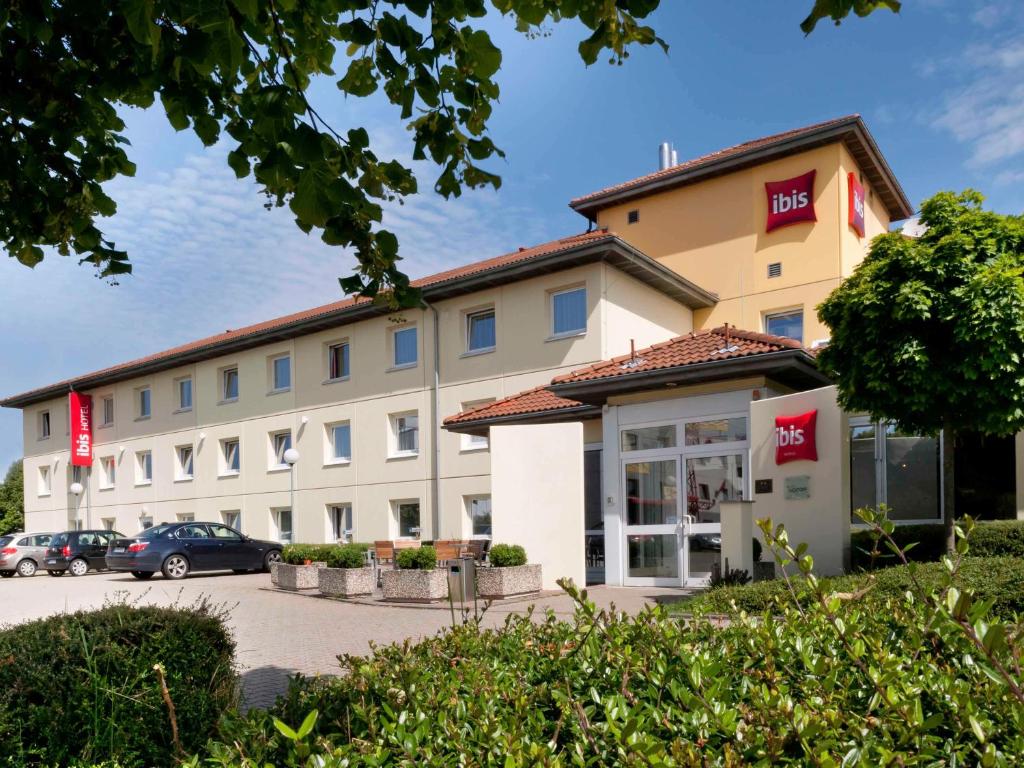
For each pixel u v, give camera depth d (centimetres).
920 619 285
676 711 228
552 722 253
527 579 1355
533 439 1473
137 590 1811
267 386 2745
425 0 385
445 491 2188
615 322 1930
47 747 406
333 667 837
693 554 1379
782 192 2075
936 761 197
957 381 959
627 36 373
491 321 2172
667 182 2245
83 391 3606
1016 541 990
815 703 229
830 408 1180
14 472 5494
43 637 451
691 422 1404
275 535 2689
